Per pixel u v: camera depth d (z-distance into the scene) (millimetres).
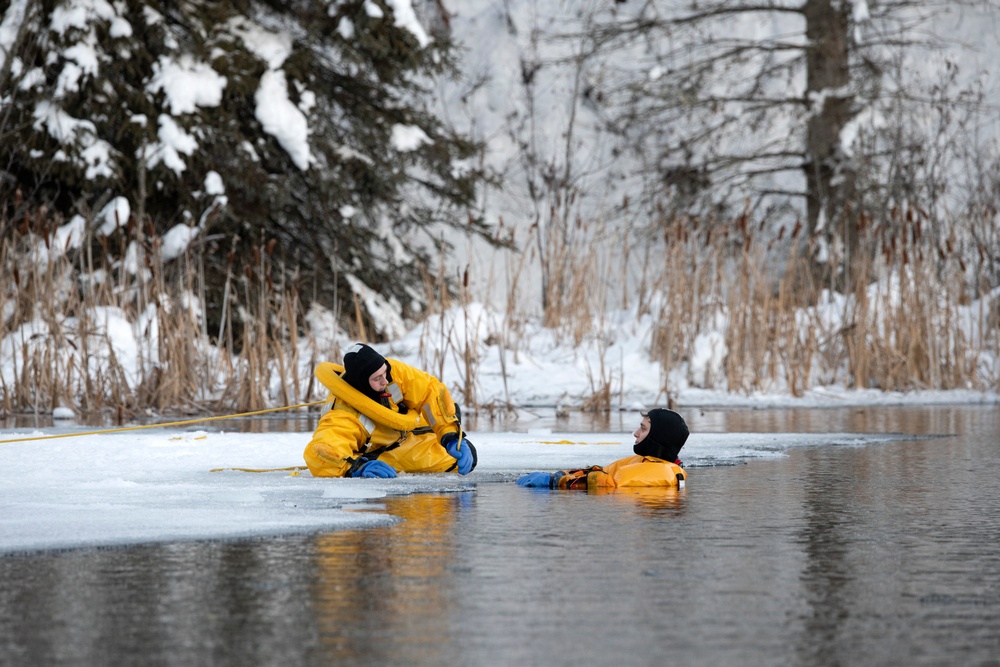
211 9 42594
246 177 41969
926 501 12094
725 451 17703
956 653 6039
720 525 10297
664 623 6645
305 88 44438
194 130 40469
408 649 6090
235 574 7930
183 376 28953
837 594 7406
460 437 14203
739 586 7633
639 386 34562
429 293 35531
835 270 39750
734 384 34188
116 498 11617
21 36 37469
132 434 20609
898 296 39281
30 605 7035
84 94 39094
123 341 33156
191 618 6723
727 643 6219
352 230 46312
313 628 6508
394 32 44938
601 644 6191
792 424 25109
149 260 32156
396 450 14242
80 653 6027
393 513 10922
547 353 37500
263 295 31359
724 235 37562
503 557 8625
